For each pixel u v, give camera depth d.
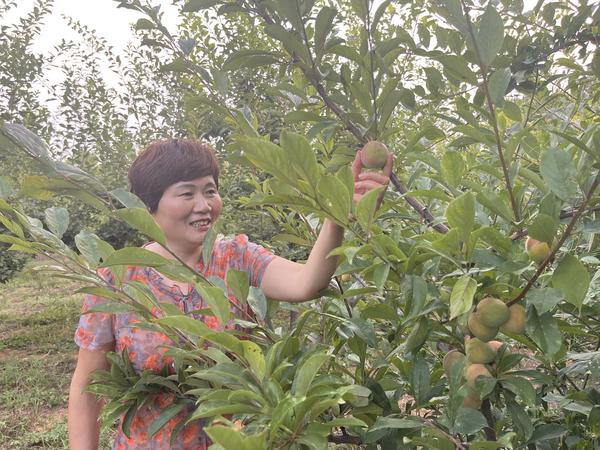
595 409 1.39
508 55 1.84
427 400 1.23
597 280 1.59
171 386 1.46
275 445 0.91
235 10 1.53
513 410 1.18
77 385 1.72
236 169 6.12
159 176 1.58
